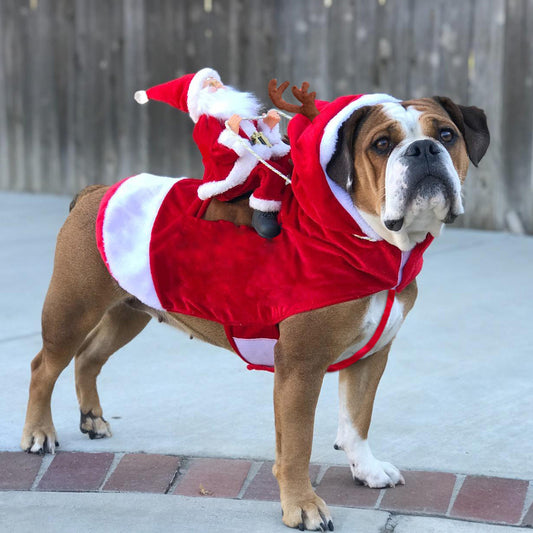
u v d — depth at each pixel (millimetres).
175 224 2137
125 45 4996
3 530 2010
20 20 5305
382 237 2006
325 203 1994
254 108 2143
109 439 2330
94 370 2338
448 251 3840
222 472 2193
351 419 2150
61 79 5246
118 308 2342
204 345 2850
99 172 5230
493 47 4109
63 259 2238
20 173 5531
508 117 4133
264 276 2059
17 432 2354
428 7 4219
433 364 2682
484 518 2035
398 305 2086
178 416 2428
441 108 2031
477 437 2314
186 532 2006
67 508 2078
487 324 2943
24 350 2789
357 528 2018
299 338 2025
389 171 1938
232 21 4684
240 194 2111
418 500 2096
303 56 4543
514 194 4184
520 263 3600
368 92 4430
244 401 2498
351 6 4383
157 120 4961
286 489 2035
